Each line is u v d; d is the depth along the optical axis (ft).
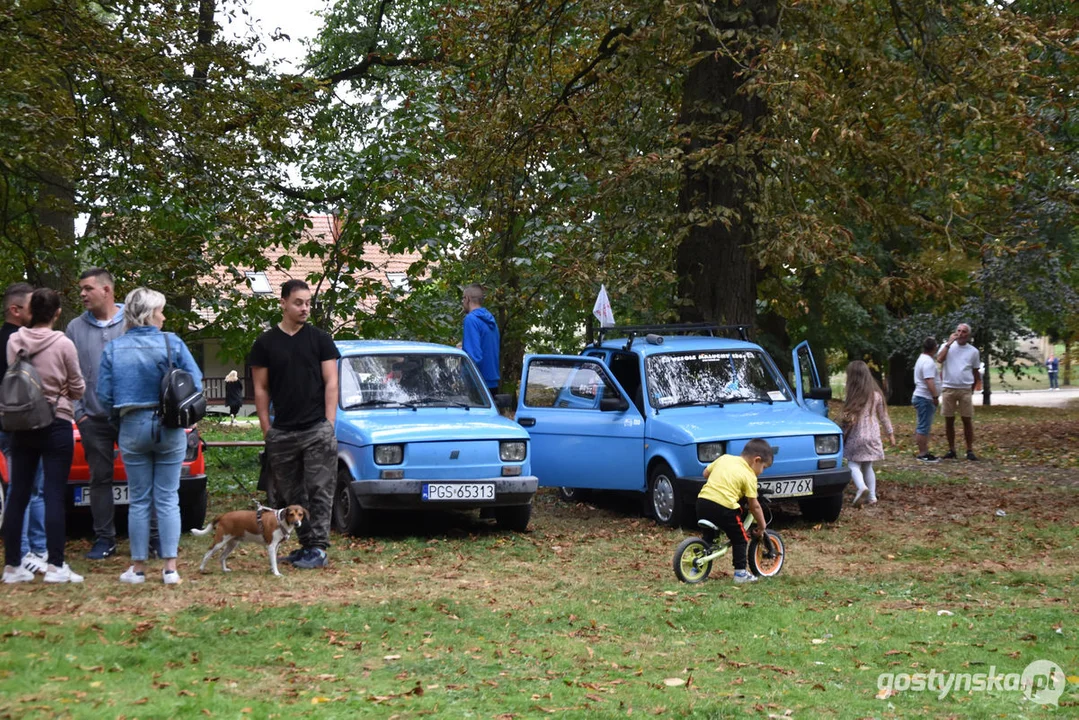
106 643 20.92
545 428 43.21
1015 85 45.34
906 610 26.04
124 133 54.49
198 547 32.65
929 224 50.24
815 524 38.86
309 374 29.96
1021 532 37.09
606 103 54.80
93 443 29.78
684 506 37.60
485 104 56.34
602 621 24.53
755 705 18.26
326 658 20.75
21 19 47.26
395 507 34.71
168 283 57.67
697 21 46.14
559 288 52.49
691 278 50.52
